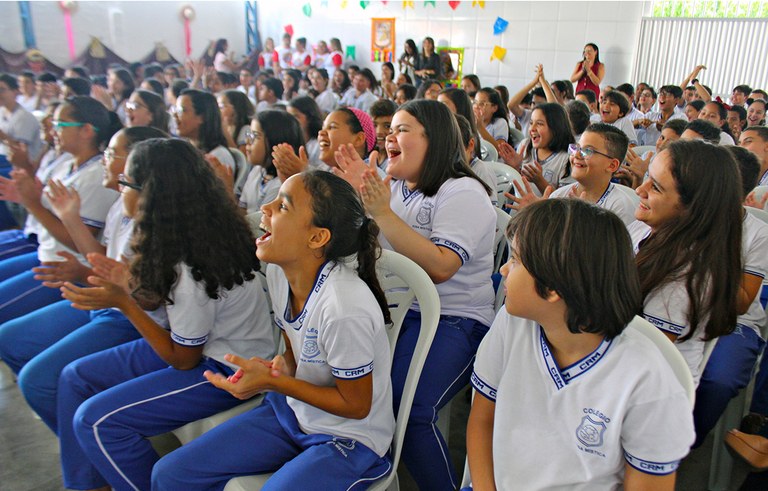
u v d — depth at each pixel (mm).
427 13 7488
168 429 1269
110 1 7680
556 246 738
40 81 4645
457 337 1386
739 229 1092
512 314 817
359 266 1107
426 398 1268
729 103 5484
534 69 6828
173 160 1197
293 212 1040
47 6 7148
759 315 1611
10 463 1625
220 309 1272
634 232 1424
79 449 1365
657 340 936
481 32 7105
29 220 2225
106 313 1565
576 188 1969
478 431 961
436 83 3906
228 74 5598
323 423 1088
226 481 1079
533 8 6648
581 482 830
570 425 819
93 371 1356
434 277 1371
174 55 8500
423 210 1460
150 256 1188
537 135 2650
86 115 1911
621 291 749
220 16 8898
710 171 1079
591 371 794
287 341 1264
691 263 1086
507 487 886
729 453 1399
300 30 8852
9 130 3312
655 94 5457
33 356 1606
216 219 1230
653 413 751
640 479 777
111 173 1630
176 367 1269
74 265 1422
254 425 1142
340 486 1009
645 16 6016
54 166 2340
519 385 874
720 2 5617
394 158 1460
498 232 1808
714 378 1410
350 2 8141
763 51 5520
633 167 2361
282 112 2141
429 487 1288
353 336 1019
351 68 6602
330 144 2014
